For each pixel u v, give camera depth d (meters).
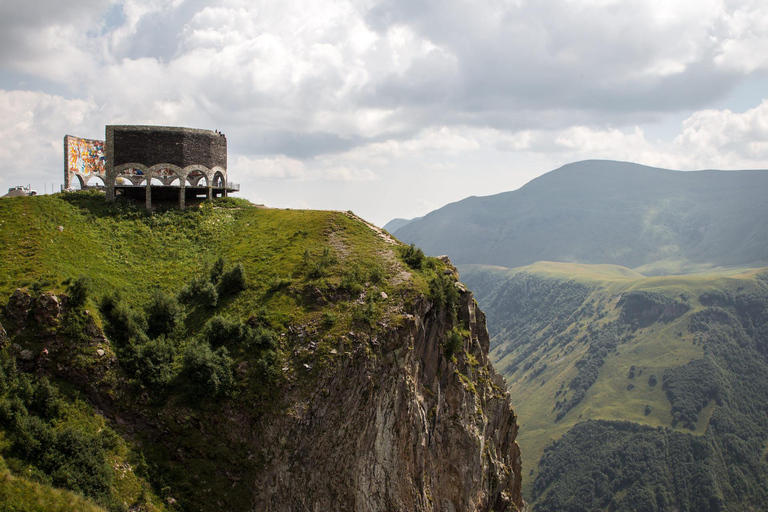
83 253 79.69
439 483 74.81
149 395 63.00
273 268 79.75
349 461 65.12
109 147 96.56
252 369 65.56
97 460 55.69
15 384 58.03
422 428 71.38
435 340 77.56
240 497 60.09
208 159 102.69
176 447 61.19
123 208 94.62
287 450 62.25
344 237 88.00
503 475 87.44
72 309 64.62
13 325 62.03
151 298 75.25
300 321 70.44
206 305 74.12
